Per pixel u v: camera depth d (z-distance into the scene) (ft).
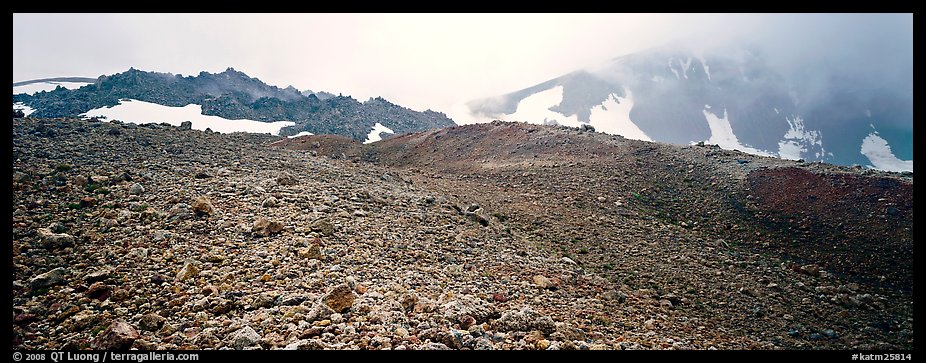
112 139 76.64
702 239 69.87
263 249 38.60
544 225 68.03
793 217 76.02
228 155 79.41
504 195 86.28
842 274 59.16
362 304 29.14
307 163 83.87
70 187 49.83
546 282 42.01
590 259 56.13
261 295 29.89
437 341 25.49
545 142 144.25
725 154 115.14
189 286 31.60
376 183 76.23
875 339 40.60
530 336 27.66
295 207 50.98
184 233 40.70
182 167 64.44
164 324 26.43
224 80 632.79
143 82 543.39
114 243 37.83
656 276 52.49
